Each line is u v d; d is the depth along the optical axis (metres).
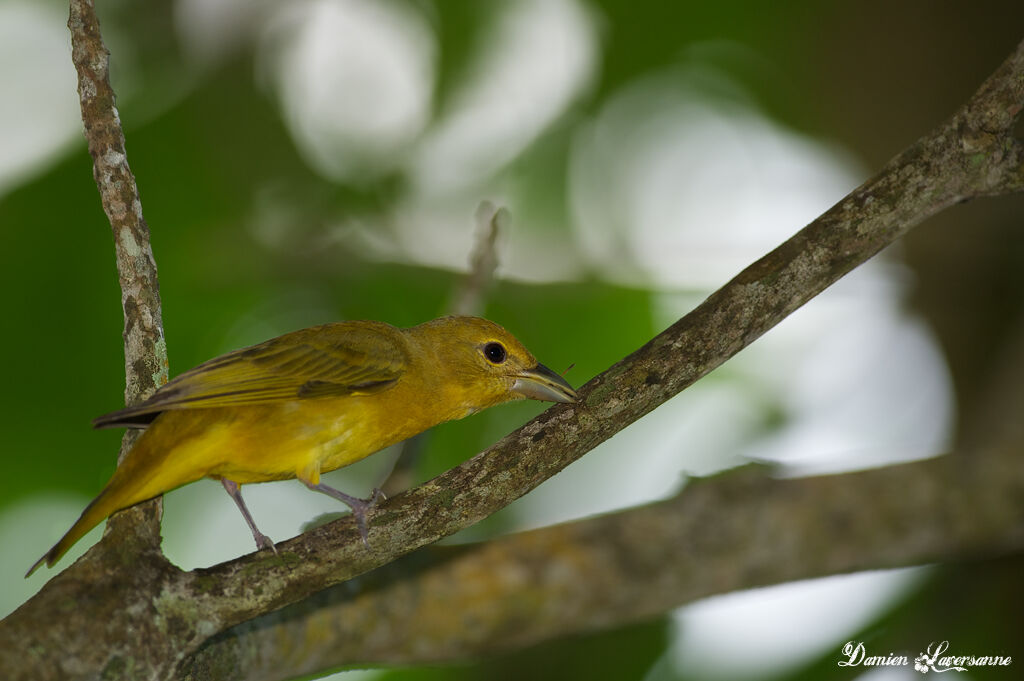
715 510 9.80
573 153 14.33
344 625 8.51
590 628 9.51
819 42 13.43
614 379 6.69
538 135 14.37
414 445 9.97
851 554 9.89
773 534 9.74
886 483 10.07
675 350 6.69
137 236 7.48
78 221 11.98
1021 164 6.61
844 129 13.35
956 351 12.23
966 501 10.01
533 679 10.91
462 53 14.30
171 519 12.45
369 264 13.27
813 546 9.81
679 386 6.71
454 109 14.35
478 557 9.20
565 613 9.31
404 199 14.02
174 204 12.87
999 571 10.38
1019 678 9.98
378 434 8.61
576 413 6.64
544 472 6.64
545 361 13.05
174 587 6.40
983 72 12.58
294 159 13.72
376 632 8.65
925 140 6.73
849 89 13.22
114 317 12.19
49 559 6.41
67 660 6.00
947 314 12.23
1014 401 10.77
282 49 14.05
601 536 9.59
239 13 13.62
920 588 10.51
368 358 8.41
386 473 11.18
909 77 12.88
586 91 14.38
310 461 8.08
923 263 12.26
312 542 6.59
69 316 12.14
